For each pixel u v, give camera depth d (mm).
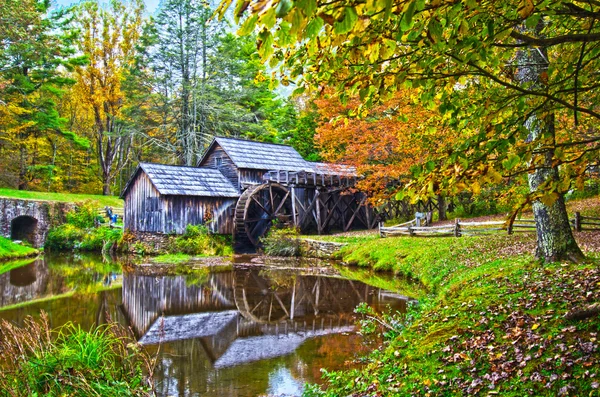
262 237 26453
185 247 24188
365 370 5965
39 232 29766
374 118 19203
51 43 31719
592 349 4676
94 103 39219
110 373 5340
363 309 9188
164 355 7934
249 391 6273
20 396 4582
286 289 14453
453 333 6191
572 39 2904
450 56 3074
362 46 2963
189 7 39125
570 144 3031
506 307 6551
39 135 36875
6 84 30375
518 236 14195
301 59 3354
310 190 29328
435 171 3141
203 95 38969
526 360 4883
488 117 3232
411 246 16734
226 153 28281
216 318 10906
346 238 22906
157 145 41281
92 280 16688
